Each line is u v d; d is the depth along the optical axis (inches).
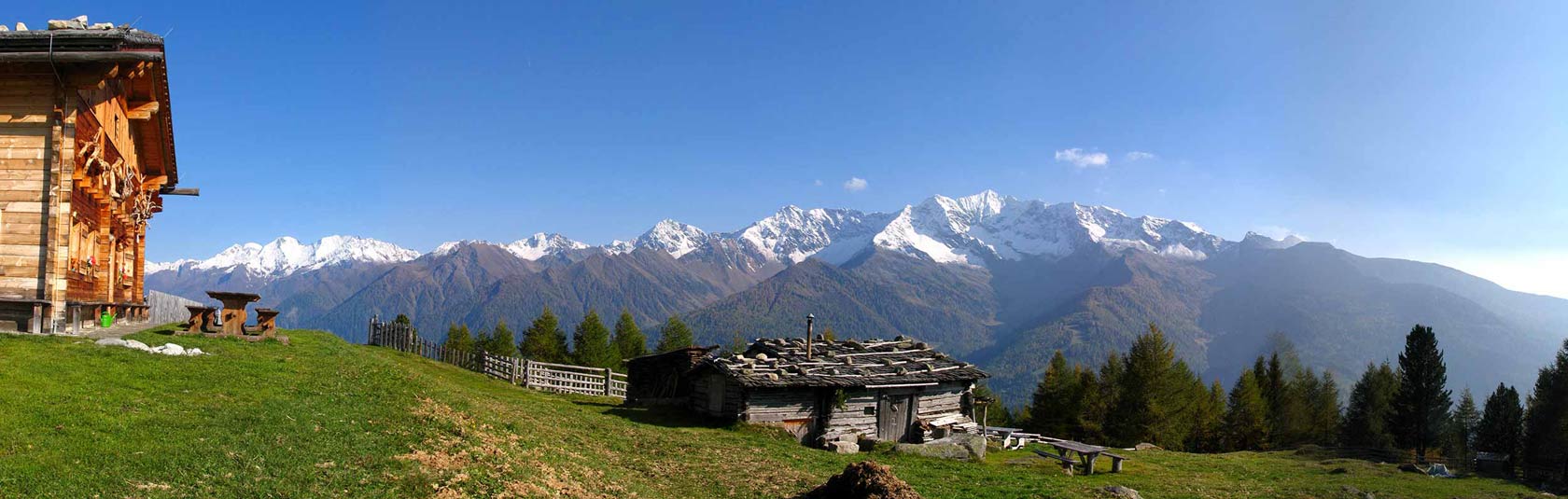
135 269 1427.2
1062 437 3378.4
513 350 3253.0
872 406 1417.3
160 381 686.5
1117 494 969.5
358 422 660.1
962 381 1557.6
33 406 556.4
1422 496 1298.0
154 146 1348.4
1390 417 3139.8
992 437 1584.6
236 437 559.5
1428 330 3085.6
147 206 1392.7
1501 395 2979.8
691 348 1550.2
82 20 983.6
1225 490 1179.9
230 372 767.7
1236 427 3358.8
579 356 3198.8
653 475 824.9
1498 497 1336.1
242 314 1113.4
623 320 3558.1
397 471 552.4
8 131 951.0
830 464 1018.7
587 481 682.2
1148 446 1942.7
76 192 1013.2
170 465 486.9
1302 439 3627.0
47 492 421.4
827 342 1660.9
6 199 941.8
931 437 1423.5
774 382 1280.8
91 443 503.2
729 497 761.6
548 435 896.3
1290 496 1181.7
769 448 1119.6
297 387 752.3
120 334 1008.2
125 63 980.6
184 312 1801.2
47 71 948.6
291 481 495.5
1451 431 3341.5
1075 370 3823.8
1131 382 3159.5
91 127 1035.9
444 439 658.8
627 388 1715.1
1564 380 2684.5
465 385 1465.3
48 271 932.6
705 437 1152.8
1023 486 973.2
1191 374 3644.2
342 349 1206.9
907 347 1700.3
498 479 586.6
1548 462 2635.3
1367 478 1483.8
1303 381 3991.1
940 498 848.3
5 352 735.1
